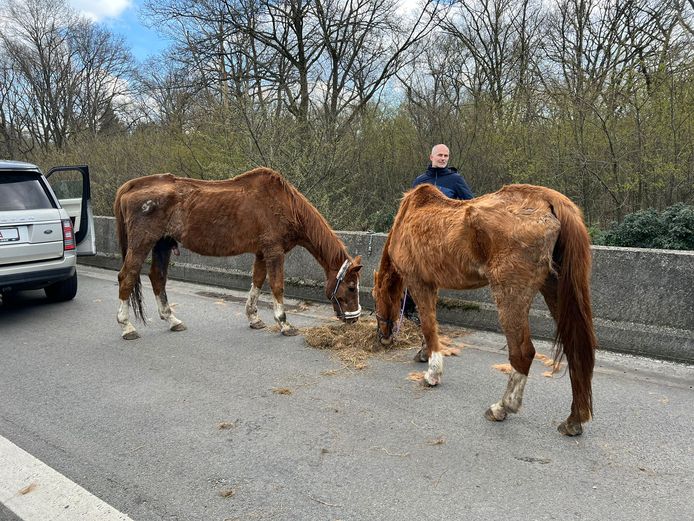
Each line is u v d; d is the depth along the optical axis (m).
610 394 3.66
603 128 8.66
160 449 3.03
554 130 9.70
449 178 5.30
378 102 13.64
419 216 3.71
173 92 15.12
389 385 3.97
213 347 5.03
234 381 4.11
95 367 4.49
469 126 11.69
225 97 10.94
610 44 13.08
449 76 15.26
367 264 6.35
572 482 2.62
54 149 19.14
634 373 4.04
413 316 5.54
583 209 9.43
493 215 3.11
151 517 2.40
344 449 3.00
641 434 3.09
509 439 3.08
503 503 2.46
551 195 3.06
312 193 9.84
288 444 3.07
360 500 2.50
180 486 2.65
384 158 12.61
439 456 2.91
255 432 3.23
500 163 10.95
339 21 14.45
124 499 2.54
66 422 3.42
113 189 13.41
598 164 9.09
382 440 3.10
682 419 3.27
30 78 27.70
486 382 3.98
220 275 8.04
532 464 2.80
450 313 5.54
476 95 12.21
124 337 5.34
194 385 4.04
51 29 28.50
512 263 3.02
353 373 4.25
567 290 2.94
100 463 2.89
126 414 3.53
